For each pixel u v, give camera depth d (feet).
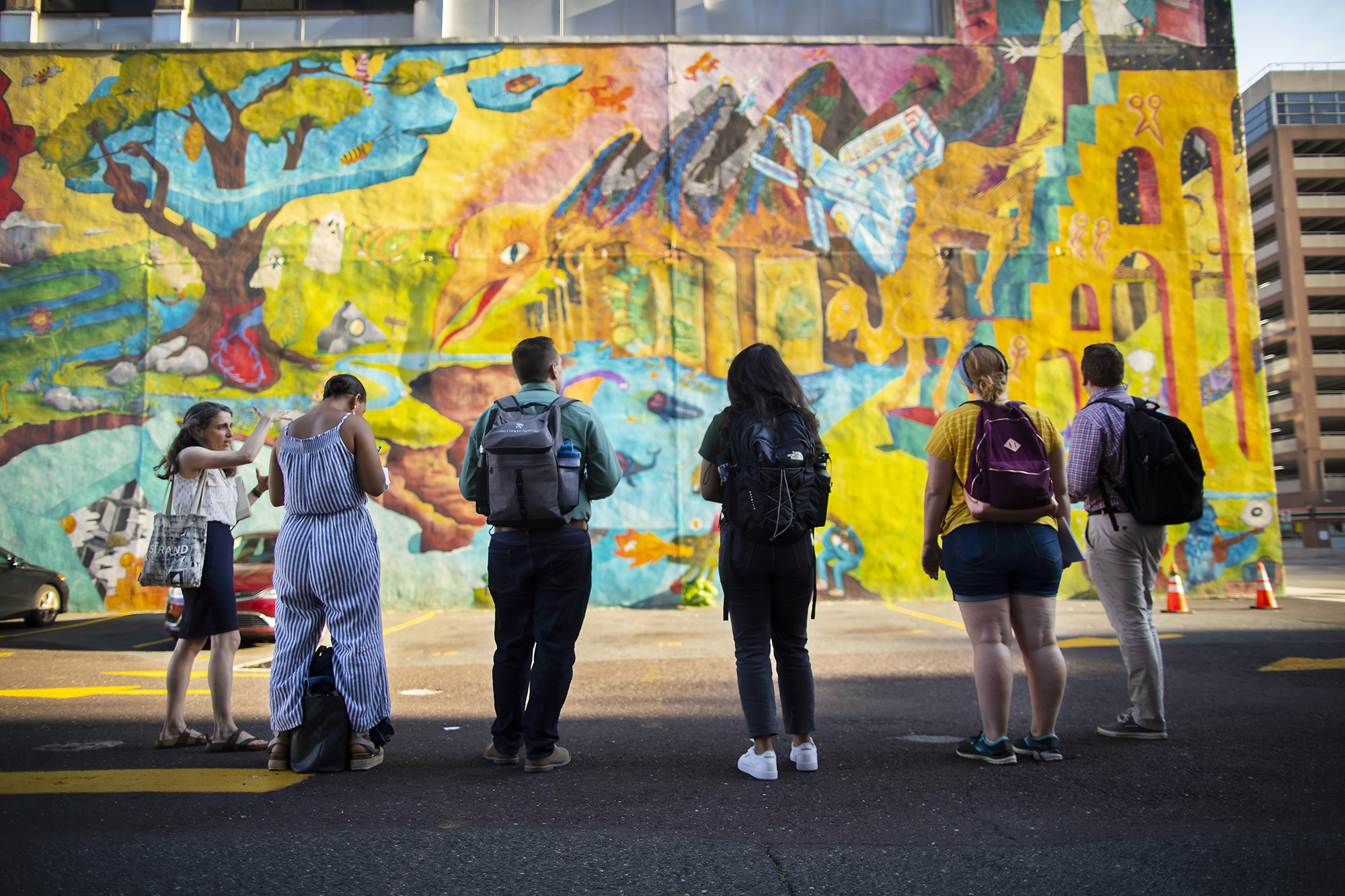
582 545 12.21
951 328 42.34
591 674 21.56
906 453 41.65
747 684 11.53
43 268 41.88
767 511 11.27
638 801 10.23
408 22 45.24
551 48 43.27
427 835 8.85
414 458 40.98
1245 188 43.19
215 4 45.03
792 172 42.91
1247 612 33.65
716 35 44.34
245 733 13.97
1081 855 8.24
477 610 39.91
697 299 42.22
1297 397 188.85
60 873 7.71
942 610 36.81
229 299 41.93
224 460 13.28
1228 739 13.23
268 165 42.60
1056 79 43.52
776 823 9.32
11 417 41.14
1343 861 8.01
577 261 42.29
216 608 13.66
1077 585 40.96
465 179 42.60
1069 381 42.22
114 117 42.68
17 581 35.09
